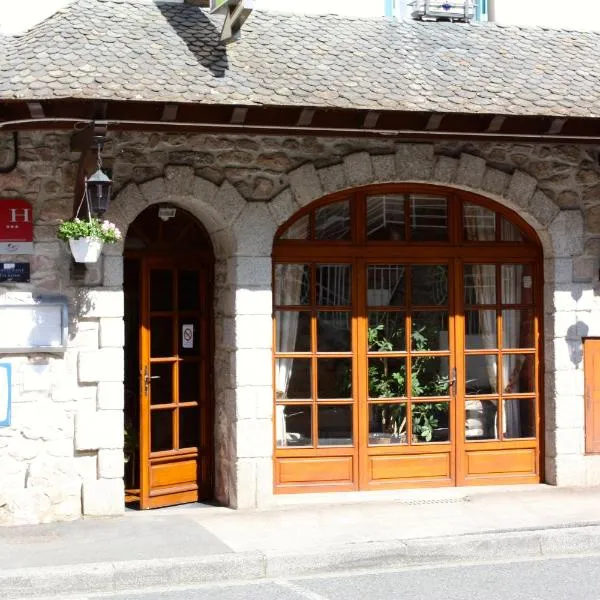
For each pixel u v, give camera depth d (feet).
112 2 30.94
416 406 32.42
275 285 31.42
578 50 33.88
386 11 35.22
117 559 24.29
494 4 35.81
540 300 33.09
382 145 30.94
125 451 31.83
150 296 30.94
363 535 26.58
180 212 31.40
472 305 32.81
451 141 31.17
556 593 22.02
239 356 29.96
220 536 26.61
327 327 31.81
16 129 27.61
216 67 29.01
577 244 32.48
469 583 23.07
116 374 29.01
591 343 32.78
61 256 28.71
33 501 28.40
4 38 29.66
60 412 28.76
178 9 31.50
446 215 32.58
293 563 24.53
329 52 31.07
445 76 30.86
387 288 32.22
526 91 30.68
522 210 32.04
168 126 28.27
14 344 28.32
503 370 33.09
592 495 31.40
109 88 26.86
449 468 32.55
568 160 32.32
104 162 28.96
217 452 31.60
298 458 31.50
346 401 31.81
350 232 31.89
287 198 30.30
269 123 28.50
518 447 33.06
